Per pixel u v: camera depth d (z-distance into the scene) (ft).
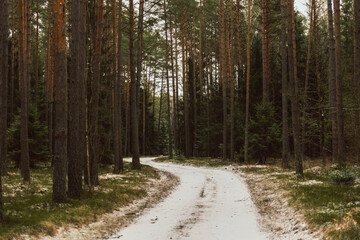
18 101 106.22
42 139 73.56
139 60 96.99
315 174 59.00
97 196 40.75
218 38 150.82
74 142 39.70
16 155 70.95
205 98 151.94
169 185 59.57
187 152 144.66
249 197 44.16
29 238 23.38
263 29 94.63
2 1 46.98
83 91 45.24
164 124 256.32
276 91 110.01
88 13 47.44
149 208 38.88
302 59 100.22
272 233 26.35
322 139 87.25
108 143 79.61
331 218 25.20
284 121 72.64
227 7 113.50
